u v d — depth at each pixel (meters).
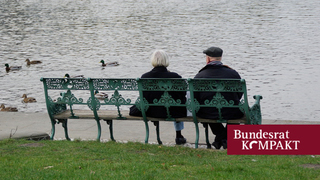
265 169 18.81
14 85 77.12
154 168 19.12
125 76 85.19
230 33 129.88
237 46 110.50
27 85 76.94
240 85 23.03
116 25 150.62
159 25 147.50
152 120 25.17
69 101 25.95
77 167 19.44
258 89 68.56
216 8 189.12
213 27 141.12
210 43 115.56
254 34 127.69
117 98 25.22
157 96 24.92
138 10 189.75
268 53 100.75
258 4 197.12
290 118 53.41
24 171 18.91
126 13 181.12
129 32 135.88
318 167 19.20
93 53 107.19
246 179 17.36
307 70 82.69
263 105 59.31
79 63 96.81
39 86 76.00
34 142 24.55
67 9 199.88
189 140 26.89
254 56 97.75
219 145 24.72
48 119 32.28
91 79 25.16
